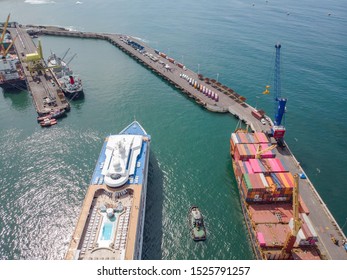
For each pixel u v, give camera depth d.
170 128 132.62
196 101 154.25
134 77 184.38
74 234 70.25
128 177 85.62
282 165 98.06
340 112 146.88
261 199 89.06
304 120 140.75
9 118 139.50
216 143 123.62
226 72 189.50
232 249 81.06
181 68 192.62
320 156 118.44
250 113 141.50
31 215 88.94
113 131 130.00
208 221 89.00
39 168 107.06
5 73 164.75
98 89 167.75
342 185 104.69
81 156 113.56
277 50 129.25
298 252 75.62
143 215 83.69
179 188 100.06
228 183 103.00
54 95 156.25
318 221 86.31
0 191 96.94
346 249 77.31
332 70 191.12
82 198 94.94
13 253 78.56
